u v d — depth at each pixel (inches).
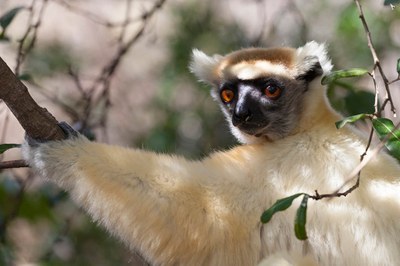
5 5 722.2
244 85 431.8
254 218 376.8
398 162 399.9
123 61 789.2
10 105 369.1
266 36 672.4
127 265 604.1
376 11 630.5
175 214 371.9
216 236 370.3
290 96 424.2
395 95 684.7
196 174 382.3
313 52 436.8
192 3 690.2
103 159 380.5
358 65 628.4
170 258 373.7
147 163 383.6
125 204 373.4
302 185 382.0
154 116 687.7
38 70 652.1
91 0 860.6
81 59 727.7
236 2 747.4
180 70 672.4
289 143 401.1
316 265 366.6
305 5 683.4
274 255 363.6
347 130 404.8
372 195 374.6
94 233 609.6
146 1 825.5
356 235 371.9
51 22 832.9
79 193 377.7
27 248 591.5
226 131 662.5
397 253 366.0
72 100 639.8
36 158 382.9
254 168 390.3
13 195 523.8
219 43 674.2
